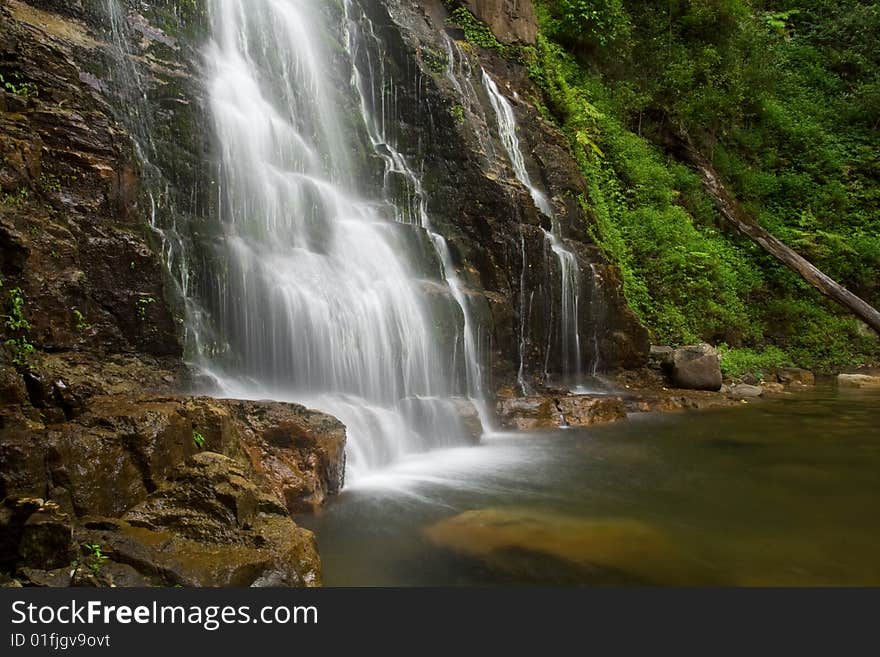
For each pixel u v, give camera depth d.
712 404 12.42
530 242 12.15
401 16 13.38
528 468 7.88
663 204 17.61
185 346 7.02
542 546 5.43
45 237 5.82
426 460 8.12
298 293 8.20
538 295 12.22
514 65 15.74
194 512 4.43
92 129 6.78
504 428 10.10
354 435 7.39
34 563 3.75
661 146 20.52
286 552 4.35
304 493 5.97
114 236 6.48
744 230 19.48
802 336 18.45
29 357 5.34
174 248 7.30
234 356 7.57
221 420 5.39
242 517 4.51
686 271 16.59
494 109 13.75
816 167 23.17
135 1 8.62
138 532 4.21
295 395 7.81
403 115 12.64
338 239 9.62
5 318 5.26
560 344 12.66
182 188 8.11
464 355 10.16
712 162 21.55
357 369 8.58
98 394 5.31
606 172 17.03
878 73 26.59
